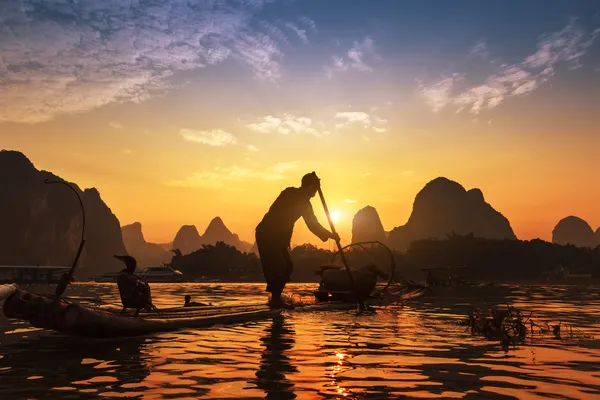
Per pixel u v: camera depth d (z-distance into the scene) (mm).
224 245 154625
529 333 6289
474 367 4016
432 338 5719
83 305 5285
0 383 3379
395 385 3379
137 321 5676
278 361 4223
